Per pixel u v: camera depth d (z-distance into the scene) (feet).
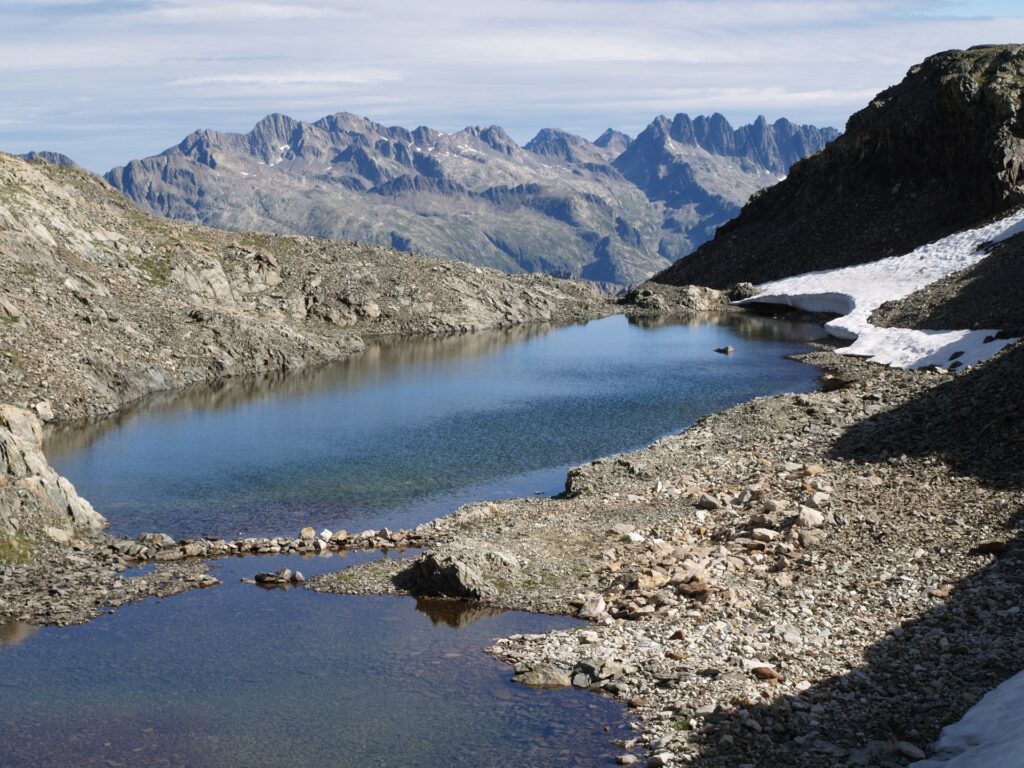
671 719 89.10
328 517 166.71
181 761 86.74
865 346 337.11
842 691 90.02
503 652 107.24
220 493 181.57
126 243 379.14
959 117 498.28
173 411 260.21
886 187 540.11
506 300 504.43
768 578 122.72
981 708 81.41
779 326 442.09
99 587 130.11
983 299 335.47
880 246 494.18
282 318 406.21
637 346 393.09
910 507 142.00
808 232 551.18
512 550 139.23
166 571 137.08
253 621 118.83
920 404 202.28
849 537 133.69
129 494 180.86
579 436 228.22
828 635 103.71
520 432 232.73
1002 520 131.03
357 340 394.11
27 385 249.14
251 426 240.53
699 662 100.12
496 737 89.25
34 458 155.02
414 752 87.10
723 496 160.86
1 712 95.91
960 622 102.01
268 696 98.84
